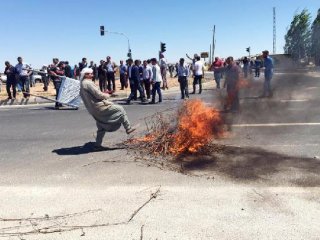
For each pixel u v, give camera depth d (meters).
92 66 24.94
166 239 4.04
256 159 6.65
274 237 4.00
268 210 4.61
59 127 11.29
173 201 4.98
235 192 5.18
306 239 3.94
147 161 6.77
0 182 6.00
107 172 6.27
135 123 11.12
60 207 4.95
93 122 11.95
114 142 8.48
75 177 6.10
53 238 4.17
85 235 4.20
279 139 8.16
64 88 16.19
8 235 4.26
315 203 4.75
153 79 16.91
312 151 7.09
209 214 4.57
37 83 36.81
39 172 6.46
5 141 9.49
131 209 4.80
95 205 4.96
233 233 4.11
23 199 5.25
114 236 4.15
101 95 7.54
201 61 20.34
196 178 5.80
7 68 19.06
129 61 17.33
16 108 17.39
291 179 5.58
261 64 20.47
